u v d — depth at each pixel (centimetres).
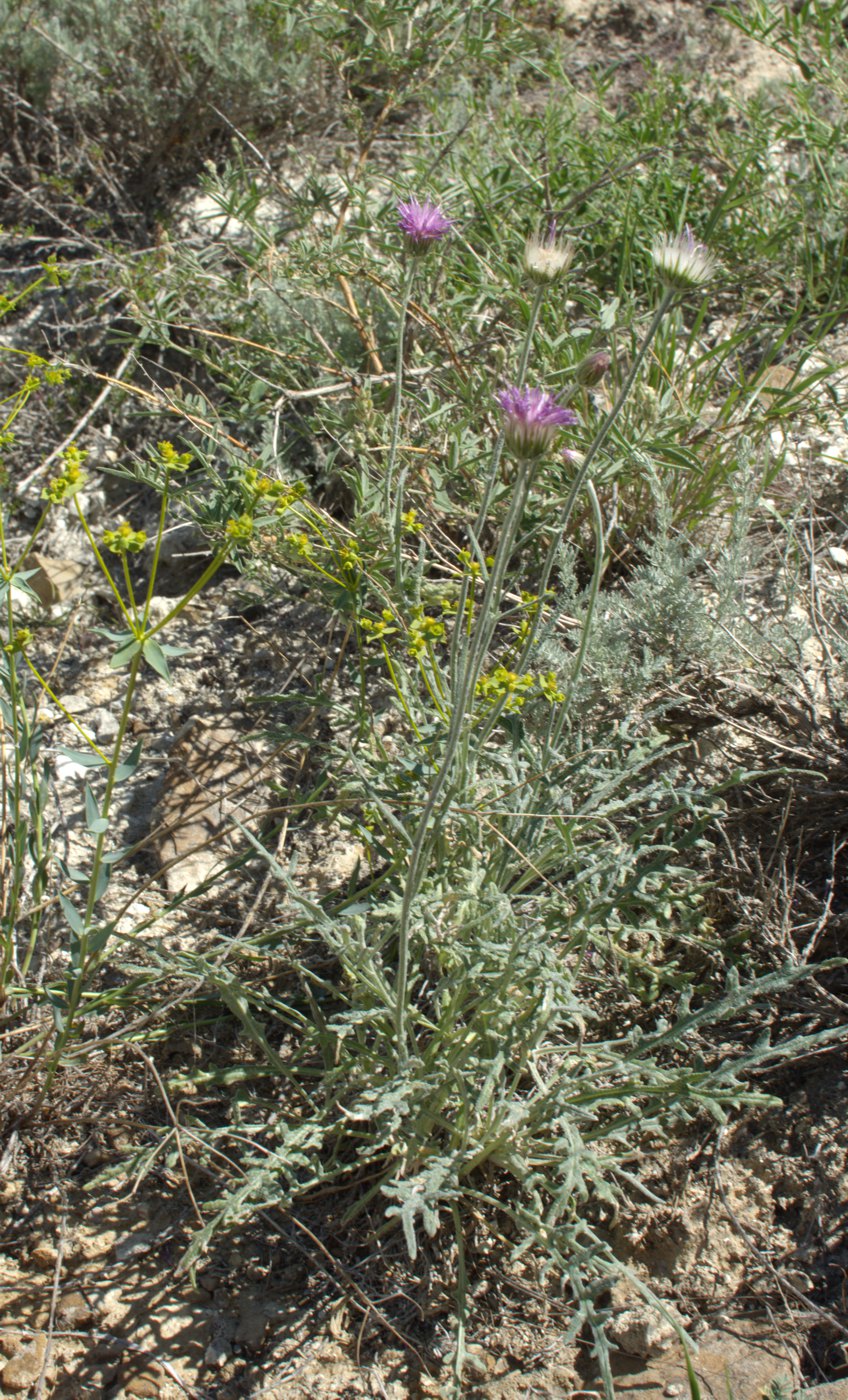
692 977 87
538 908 86
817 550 116
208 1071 88
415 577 94
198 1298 80
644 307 136
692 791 86
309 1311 79
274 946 93
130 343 127
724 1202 81
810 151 148
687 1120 78
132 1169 80
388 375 117
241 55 149
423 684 106
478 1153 79
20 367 133
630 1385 76
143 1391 76
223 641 116
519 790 87
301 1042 90
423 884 84
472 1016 87
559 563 108
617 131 148
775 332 139
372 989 79
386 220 124
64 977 88
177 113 152
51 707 111
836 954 91
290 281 119
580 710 98
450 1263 81
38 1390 76
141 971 83
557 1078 79
